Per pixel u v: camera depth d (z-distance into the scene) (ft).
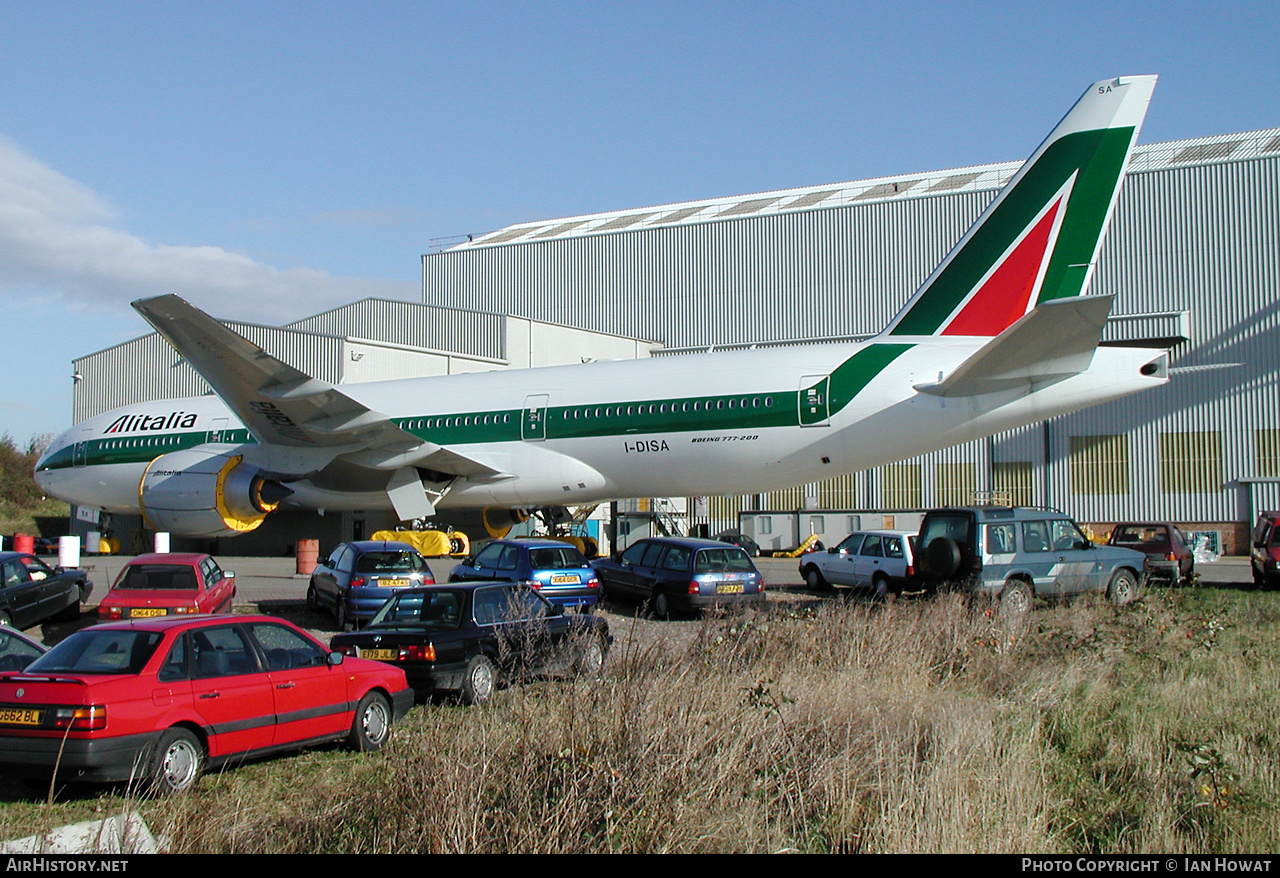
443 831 21.72
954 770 25.96
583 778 22.91
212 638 29.78
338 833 22.91
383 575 58.34
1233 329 144.97
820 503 163.63
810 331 168.35
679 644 44.06
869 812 24.63
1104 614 54.80
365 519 124.77
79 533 150.00
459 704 39.45
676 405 81.66
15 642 35.78
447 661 38.70
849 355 77.20
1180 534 91.20
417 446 83.97
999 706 35.29
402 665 38.55
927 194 163.53
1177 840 24.30
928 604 51.70
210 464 89.92
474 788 22.67
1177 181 149.07
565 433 85.76
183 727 27.96
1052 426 153.17
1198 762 26.71
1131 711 35.63
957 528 62.39
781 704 31.48
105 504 109.40
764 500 165.68
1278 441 141.59
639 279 180.86
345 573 59.98
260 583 85.40
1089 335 64.08
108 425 107.45
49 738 25.95
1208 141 168.86
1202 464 145.59
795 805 25.58
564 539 109.19
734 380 79.97
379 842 21.99
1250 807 25.54
